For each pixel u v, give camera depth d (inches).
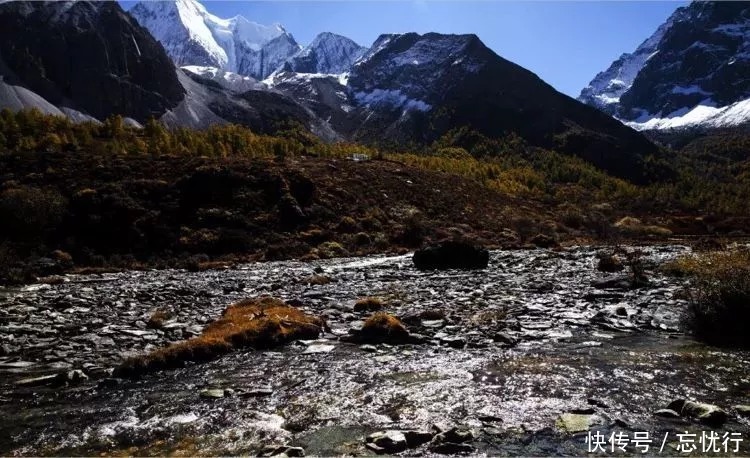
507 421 297.4
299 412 319.0
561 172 5482.3
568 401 326.6
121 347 491.8
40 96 7313.0
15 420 315.0
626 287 778.8
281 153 3427.7
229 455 263.4
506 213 2753.4
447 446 264.1
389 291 818.2
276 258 1611.7
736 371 384.5
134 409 330.0
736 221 3250.5
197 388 368.8
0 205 1547.7
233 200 1956.2
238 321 530.0
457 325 550.9
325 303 715.4
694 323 497.7
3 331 553.6
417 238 2021.4
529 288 807.7
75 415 321.7
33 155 2145.7
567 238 2358.5
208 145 2925.7
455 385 361.1
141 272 1302.9
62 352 471.8
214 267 1384.1
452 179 3169.3
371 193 2438.5
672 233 2667.3
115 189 1824.6
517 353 441.4
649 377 372.8
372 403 330.6
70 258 1401.3
